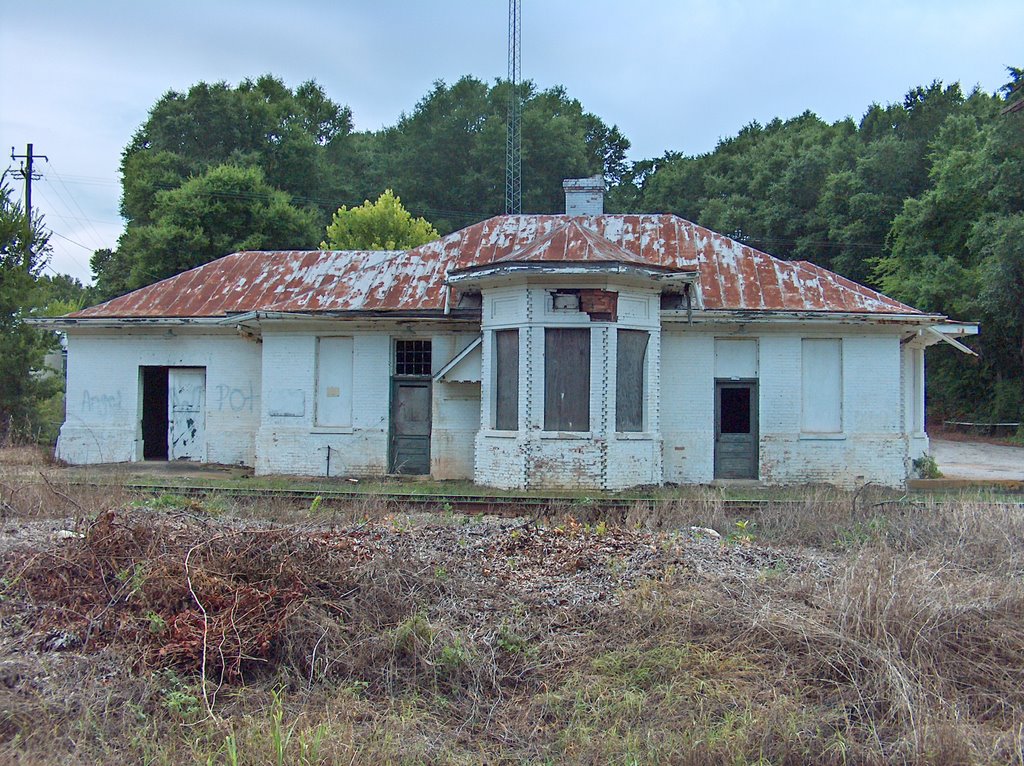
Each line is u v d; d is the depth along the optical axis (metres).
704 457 19.30
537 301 17.31
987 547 10.58
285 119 55.81
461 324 19.77
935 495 15.91
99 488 13.41
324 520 12.24
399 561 8.52
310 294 21.19
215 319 20.77
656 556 9.60
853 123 61.66
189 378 21.92
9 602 7.40
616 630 7.50
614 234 21.83
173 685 6.48
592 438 17.05
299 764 5.50
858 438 19.06
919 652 6.96
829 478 19.03
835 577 8.39
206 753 5.62
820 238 51.69
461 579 8.45
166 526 8.70
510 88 60.94
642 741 5.96
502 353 18.00
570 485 16.97
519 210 48.75
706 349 19.41
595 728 6.16
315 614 7.29
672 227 21.92
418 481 19.06
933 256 40.28
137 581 7.41
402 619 7.52
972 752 5.79
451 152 60.19
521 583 8.73
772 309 18.83
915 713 6.14
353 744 5.78
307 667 6.91
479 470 17.92
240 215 43.00
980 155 38.66
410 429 20.17
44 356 26.86
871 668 6.73
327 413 20.41
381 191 60.56
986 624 7.33
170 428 21.97
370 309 19.62
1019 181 36.53
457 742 6.13
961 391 43.12
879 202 48.25
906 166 48.53
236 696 6.48
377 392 20.12
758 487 18.20
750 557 9.82
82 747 5.59
